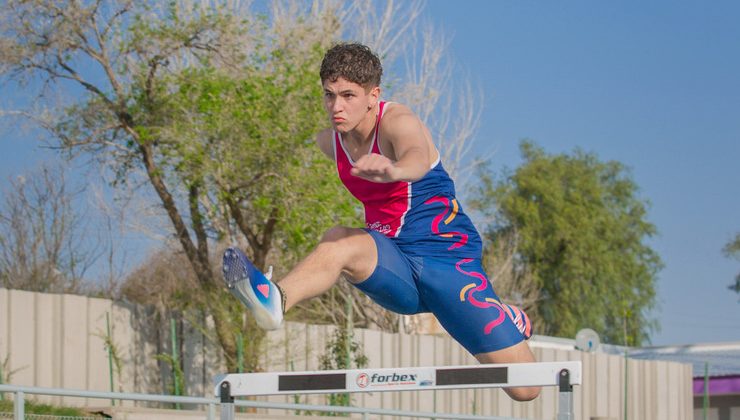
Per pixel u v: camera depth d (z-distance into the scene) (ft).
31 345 44.83
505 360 18.19
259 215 56.24
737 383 98.22
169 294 74.74
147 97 54.44
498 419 40.37
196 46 54.80
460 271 17.79
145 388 50.44
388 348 62.80
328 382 16.49
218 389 17.15
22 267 67.21
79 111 54.85
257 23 56.34
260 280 15.23
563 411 15.44
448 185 17.79
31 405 40.52
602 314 140.36
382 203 17.63
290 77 55.11
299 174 53.11
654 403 86.07
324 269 16.24
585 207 142.92
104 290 72.13
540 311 138.21
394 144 16.31
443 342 66.95
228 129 51.96
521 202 138.00
